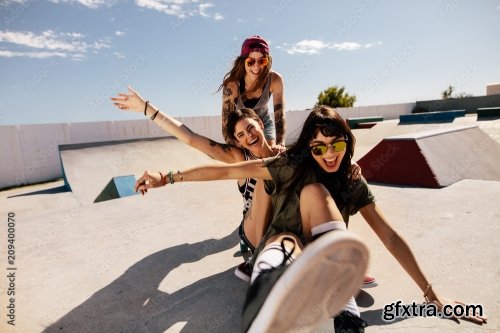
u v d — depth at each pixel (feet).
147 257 7.25
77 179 26.66
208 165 4.56
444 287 5.16
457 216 8.38
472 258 6.07
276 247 3.70
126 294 5.69
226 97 8.13
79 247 8.09
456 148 14.58
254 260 4.43
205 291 5.62
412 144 12.50
